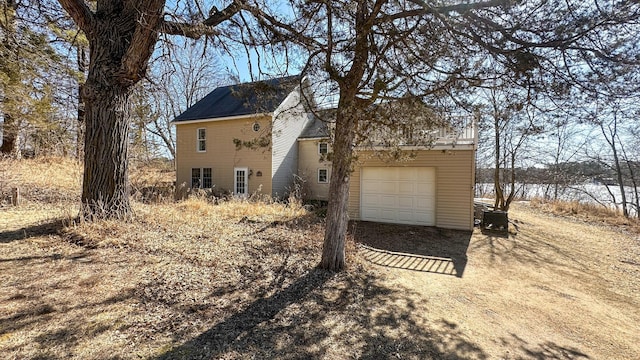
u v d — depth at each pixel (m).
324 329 2.91
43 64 8.48
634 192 15.23
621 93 3.17
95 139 5.27
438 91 3.93
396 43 4.00
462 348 2.79
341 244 4.59
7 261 3.61
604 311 3.95
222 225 6.28
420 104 3.91
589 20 2.98
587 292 4.64
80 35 8.76
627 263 6.30
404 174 9.98
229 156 15.05
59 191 8.68
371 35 3.89
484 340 2.99
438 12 3.31
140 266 3.79
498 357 2.70
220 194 14.27
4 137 11.65
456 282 4.77
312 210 10.23
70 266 3.62
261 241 5.49
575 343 3.09
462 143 9.10
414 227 9.41
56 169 11.40
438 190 9.50
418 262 5.87
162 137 19.47
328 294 3.71
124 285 3.27
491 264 5.98
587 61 3.20
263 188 14.24
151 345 2.36
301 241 5.77
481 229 9.24
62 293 2.98
